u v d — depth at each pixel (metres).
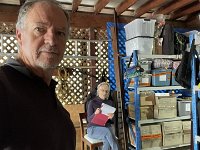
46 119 0.82
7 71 0.78
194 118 2.51
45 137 0.78
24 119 0.73
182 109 3.70
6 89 0.73
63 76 3.58
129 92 3.75
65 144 0.94
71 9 3.81
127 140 3.47
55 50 0.87
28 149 0.71
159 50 3.58
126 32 3.78
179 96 4.13
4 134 0.67
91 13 3.94
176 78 2.77
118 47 3.89
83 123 3.56
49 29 0.86
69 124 1.02
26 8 0.87
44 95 0.86
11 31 3.53
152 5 3.55
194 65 2.52
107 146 3.14
